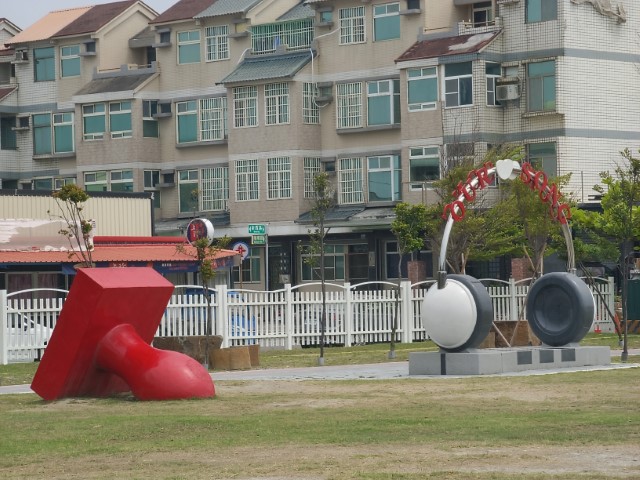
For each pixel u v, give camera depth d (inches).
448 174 2300.7
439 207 2217.0
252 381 1218.0
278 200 2938.0
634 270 2233.0
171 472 697.6
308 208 2906.0
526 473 664.4
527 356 1299.2
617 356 1526.8
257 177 2974.9
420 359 1279.5
